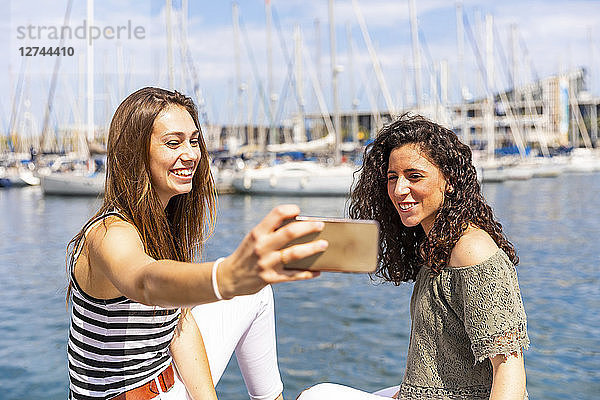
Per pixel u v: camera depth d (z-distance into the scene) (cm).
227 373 558
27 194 3250
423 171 193
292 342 684
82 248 174
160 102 177
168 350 218
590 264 1215
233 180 2955
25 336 739
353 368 589
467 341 193
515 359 180
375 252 98
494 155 4422
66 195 2923
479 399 194
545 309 827
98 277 173
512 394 177
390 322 772
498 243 197
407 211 198
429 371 198
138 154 175
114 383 189
